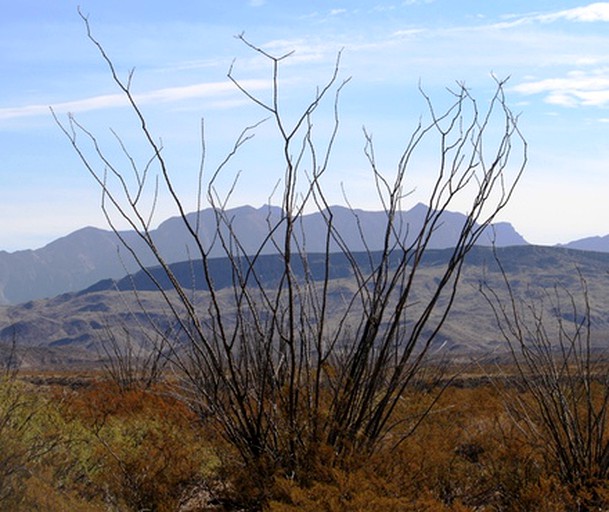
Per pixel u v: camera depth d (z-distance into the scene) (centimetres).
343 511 596
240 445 717
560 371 823
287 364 721
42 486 663
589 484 729
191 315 694
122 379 1484
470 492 761
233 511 708
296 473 678
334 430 696
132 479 755
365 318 714
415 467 716
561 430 815
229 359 701
